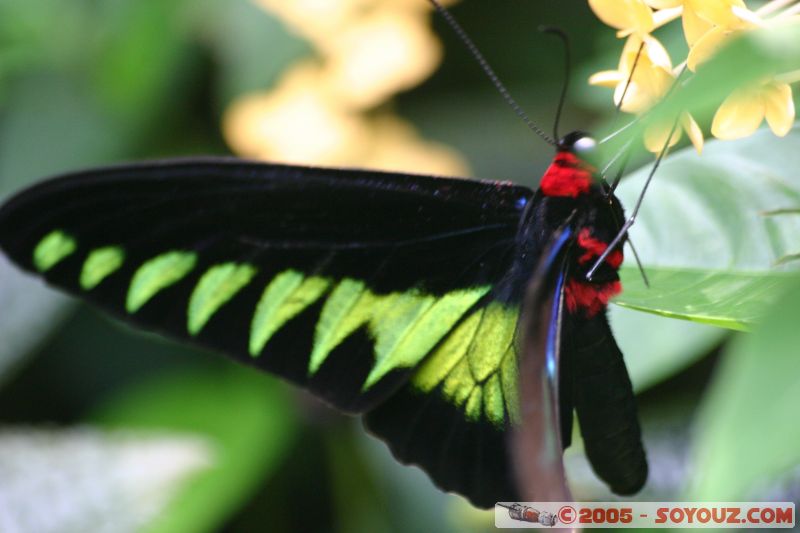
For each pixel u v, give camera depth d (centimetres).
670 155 65
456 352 63
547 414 57
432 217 63
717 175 63
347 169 63
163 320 62
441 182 63
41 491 74
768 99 59
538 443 57
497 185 63
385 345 63
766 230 63
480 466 63
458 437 64
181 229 62
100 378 82
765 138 64
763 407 48
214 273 62
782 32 53
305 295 63
